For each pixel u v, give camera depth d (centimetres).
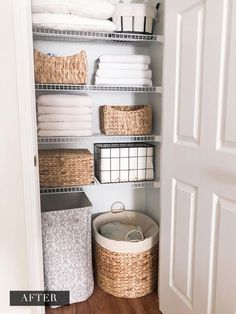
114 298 168
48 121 156
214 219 110
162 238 150
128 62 163
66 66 151
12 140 123
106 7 143
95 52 182
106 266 169
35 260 135
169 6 131
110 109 165
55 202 189
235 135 97
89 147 189
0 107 119
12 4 112
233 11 95
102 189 185
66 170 158
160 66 170
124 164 172
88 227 163
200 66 113
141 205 207
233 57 96
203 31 110
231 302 103
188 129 122
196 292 123
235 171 98
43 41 173
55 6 137
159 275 158
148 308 161
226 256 104
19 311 138
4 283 134
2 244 130
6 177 125
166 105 139
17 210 129
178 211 134
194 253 123
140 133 171
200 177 116
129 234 177
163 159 145
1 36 114
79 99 157
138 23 157
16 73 118
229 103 99
